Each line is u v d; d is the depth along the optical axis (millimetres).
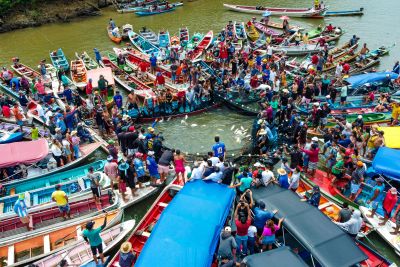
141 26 50094
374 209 16016
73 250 15188
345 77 27734
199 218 14109
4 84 31656
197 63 33500
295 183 17062
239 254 14336
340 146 18750
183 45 39500
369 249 14523
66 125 23078
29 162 18938
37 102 28500
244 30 42156
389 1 56562
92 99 26438
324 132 22562
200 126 25562
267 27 46031
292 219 13797
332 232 13203
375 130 20266
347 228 14367
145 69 32094
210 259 12641
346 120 23672
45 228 16172
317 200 15734
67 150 20750
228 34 40312
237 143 23438
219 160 17828
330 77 30812
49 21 54500
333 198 17641
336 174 18141
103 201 18078
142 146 20000
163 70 33062
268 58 32969
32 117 25859
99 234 14969
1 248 15383
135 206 18625
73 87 30500
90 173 16984
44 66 33344
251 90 27625
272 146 20859
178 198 15305
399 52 37406
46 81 32000
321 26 46344
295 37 39438
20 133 23219
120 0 60750
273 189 15797
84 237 13906
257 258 12305
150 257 12578
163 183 19203
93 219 16750
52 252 15047
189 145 23469
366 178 18578
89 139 23438
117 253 14828
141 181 18781
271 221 13641
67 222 16609
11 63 39656
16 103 26781
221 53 33844
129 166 17734
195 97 26781
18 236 15805
